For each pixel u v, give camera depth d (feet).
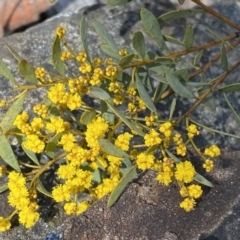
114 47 0.86
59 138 0.80
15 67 1.01
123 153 0.77
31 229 0.87
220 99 1.04
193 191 0.77
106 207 0.80
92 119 0.80
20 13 1.35
